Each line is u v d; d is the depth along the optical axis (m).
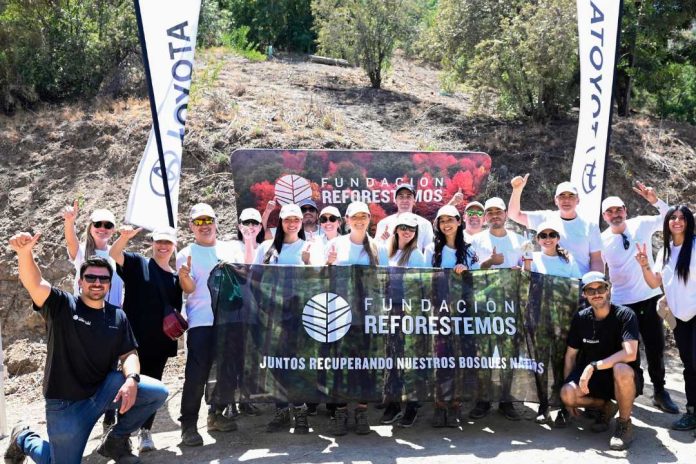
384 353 7.00
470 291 7.16
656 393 7.79
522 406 7.89
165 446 6.85
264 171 9.38
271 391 6.87
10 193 12.83
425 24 18.09
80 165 13.30
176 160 7.65
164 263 6.92
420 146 13.88
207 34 20.16
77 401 6.03
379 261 7.35
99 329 5.99
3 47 15.88
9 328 11.20
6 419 8.26
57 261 11.74
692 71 18.94
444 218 7.24
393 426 7.25
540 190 12.98
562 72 14.42
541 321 7.21
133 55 16.67
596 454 6.47
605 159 8.31
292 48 23.34
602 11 8.27
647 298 7.84
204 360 6.84
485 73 14.91
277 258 7.19
